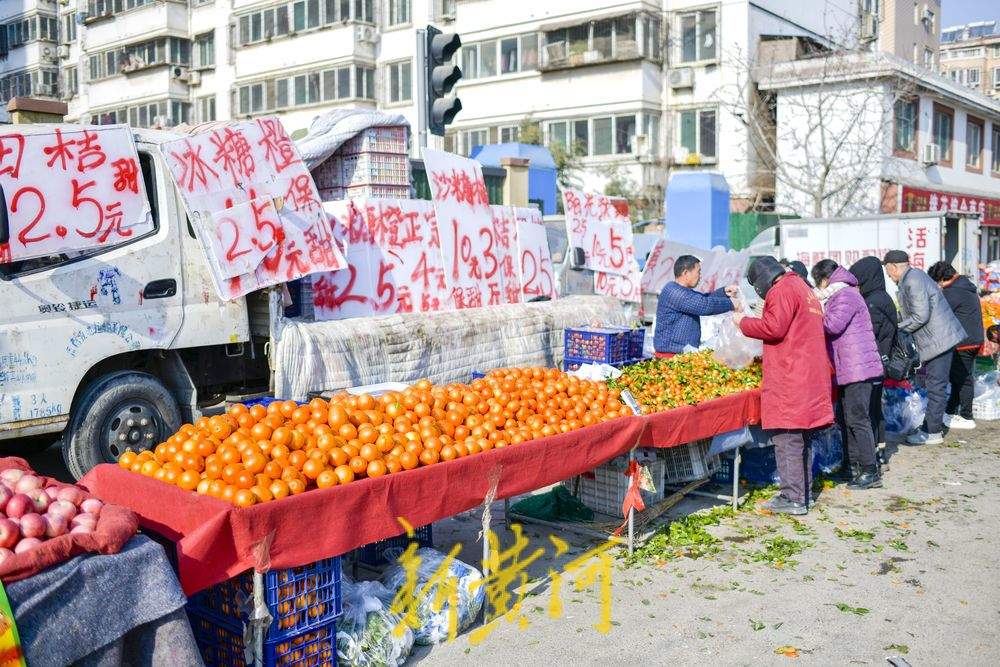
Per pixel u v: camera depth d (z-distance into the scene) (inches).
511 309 385.1
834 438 323.0
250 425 168.4
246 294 280.1
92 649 117.7
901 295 367.9
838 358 297.4
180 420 265.6
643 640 178.4
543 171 794.8
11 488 128.0
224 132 274.7
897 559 228.2
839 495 292.0
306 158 372.2
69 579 116.8
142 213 253.9
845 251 570.6
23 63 1819.6
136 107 1584.6
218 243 266.4
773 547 235.3
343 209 341.7
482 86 1273.4
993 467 331.9
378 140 393.7
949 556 231.0
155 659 127.0
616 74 1155.3
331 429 169.8
